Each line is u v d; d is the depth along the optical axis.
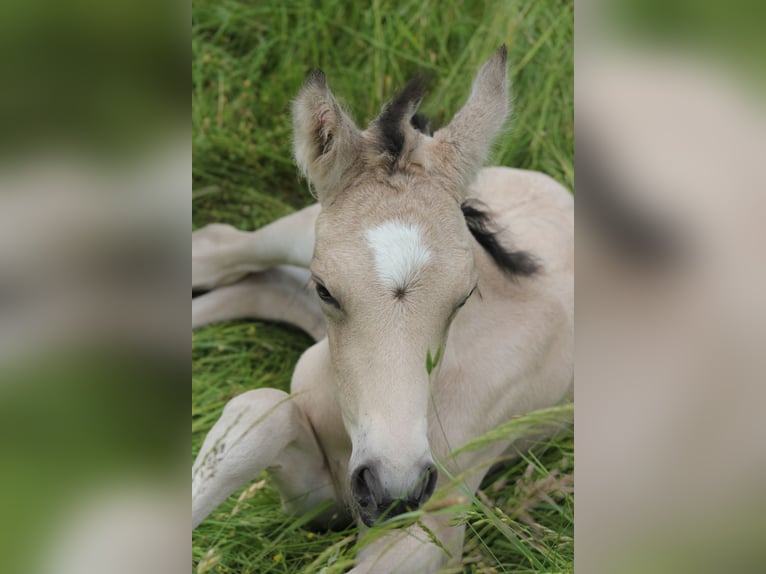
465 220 1.04
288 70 1.74
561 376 1.22
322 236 0.94
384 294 0.88
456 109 1.66
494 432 0.90
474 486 1.11
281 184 1.69
